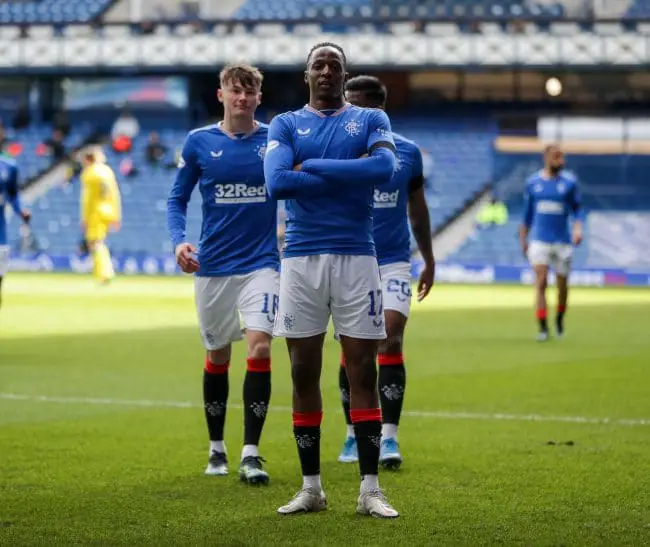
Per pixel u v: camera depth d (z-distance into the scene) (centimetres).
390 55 6125
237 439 1421
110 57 6294
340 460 1275
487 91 6725
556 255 2725
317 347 1017
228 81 1221
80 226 6147
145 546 891
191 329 2933
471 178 6275
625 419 1577
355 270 1003
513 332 2936
